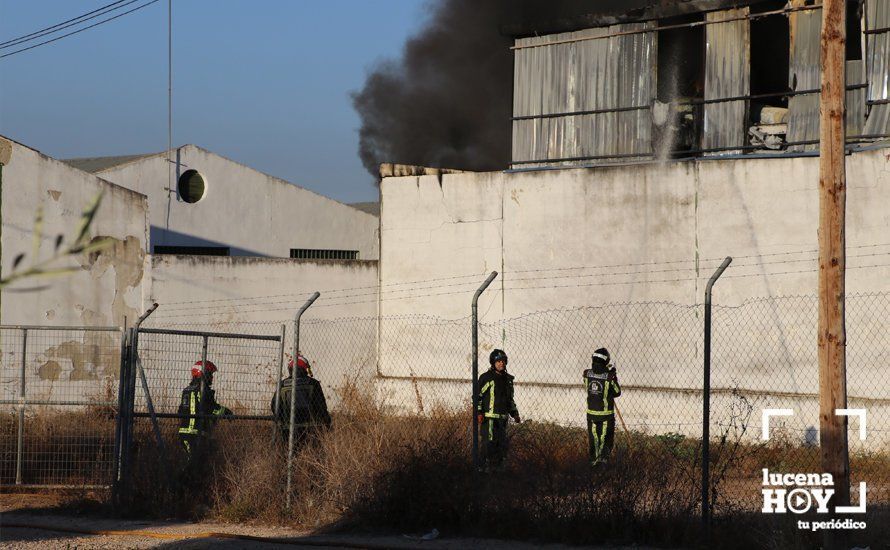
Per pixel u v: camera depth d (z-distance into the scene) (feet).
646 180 74.33
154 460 48.57
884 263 63.31
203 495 47.52
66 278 79.97
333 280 90.63
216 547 39.06
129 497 46.96
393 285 86.53
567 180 78.13
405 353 85.35
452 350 82.89
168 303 84.23
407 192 86.12
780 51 86.53
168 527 43.60
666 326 72.64
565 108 80.79
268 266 88.28
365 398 80.23
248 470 47.34
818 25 69.87
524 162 82.43
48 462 54.54
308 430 50.31
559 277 78.13
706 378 39.37
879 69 66.85
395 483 43.45
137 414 48.19
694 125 75.25
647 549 38.14
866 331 63.77
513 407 51.55
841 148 37.17
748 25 72.84
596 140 79.10
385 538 41.09
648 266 73.97
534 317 79.10
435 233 84.53
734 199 70.33
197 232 117.29
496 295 81.20
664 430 71.51
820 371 37.14
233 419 49.03
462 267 82.94
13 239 78.74
